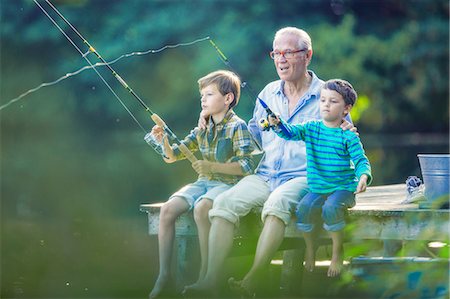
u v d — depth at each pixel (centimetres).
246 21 3481
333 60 3450
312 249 847
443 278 787
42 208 1531
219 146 875
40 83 3494
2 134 3425
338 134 838
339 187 838
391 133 3638
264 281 902
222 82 868
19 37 3459
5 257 1070
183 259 886
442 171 837
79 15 3503
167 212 859
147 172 2217
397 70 3559
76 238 1210
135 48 3503
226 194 843
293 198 840
